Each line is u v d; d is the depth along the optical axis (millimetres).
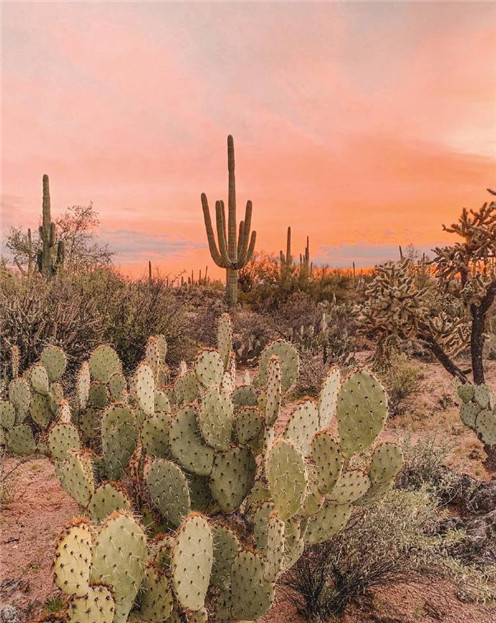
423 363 10430
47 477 4848
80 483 2910
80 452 3027
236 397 3703
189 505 2865
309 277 17594
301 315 13320
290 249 20281
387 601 3154
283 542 2260
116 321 8656
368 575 3072
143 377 3330
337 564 3059
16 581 3199
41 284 8664
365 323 7906
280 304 15609
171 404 4320
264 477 3186
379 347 7984
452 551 3564
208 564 2168
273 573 2270
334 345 10141
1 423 4539
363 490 2914
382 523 3199
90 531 1917
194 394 4125
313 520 2877
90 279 9805
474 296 6996
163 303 9180
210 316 11711
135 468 3352
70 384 6465
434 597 3197
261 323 11609
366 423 2949
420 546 3215
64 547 1824
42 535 3795
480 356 7238
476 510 4168
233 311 12078
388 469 2986
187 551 2100
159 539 2467
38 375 4797
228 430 2996
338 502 2883
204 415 2939
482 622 2980
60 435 3590
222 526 2518
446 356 7613
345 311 13312
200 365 3605
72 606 1834
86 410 4559
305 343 10484
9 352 6535
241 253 14484
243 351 10562
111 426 3484
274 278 17172
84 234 16625
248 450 3012
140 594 2172
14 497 4383
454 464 5414
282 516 2430
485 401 5398
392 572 3127
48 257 14805
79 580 1842
